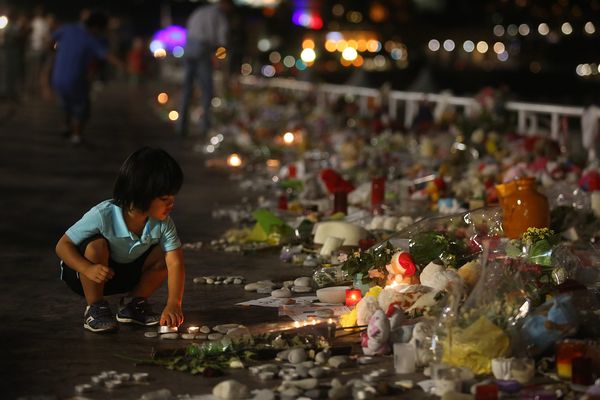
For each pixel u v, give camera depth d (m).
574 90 57.22
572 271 6.50
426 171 12.98
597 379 5.02
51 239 9.64
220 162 16.52
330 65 55.53
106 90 46.97
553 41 80.00
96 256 6.07
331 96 28.05
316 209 10.41
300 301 6.83
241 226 10.20
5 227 10.30
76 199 12.46
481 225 7.46
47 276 7.88
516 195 7.40
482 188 10.80
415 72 54.84
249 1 72.56
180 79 53.59
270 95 28.89
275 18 73.50
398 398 4.80
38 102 31.75
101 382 5.09
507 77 61.12
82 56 19.34
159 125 26.44
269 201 11.53
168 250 6.29
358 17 84.50
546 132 16.23
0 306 6.84
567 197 9.08
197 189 13.48
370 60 77.00
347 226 8.46
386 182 12.16
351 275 6.78
